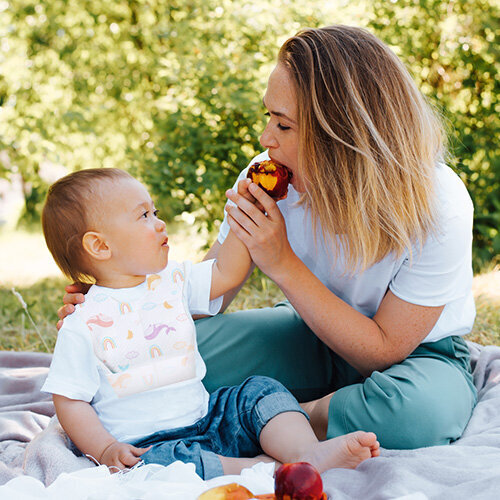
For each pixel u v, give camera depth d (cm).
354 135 179
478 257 454
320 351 223
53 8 674
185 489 147
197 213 441
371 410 183
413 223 186
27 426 220
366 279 201
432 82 494
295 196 209
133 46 666
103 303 189
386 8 481
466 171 470
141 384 185
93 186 192
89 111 636
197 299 203
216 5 481
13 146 638
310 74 179
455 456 168
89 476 158
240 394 187
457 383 194
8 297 438
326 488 158
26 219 776
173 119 433
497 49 470
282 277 192
